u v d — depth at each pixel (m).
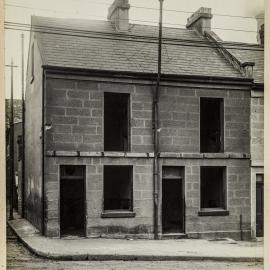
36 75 17.70
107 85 16.12
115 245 14.38
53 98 15.61
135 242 15.23
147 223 16.20
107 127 16.75
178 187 16.89
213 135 17.62
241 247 14.84
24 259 12.48
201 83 17.00
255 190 17.38
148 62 16.97
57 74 15.62
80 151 15.70
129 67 16.41
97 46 16.92
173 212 16.83
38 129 16.97
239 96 17.45
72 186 15.89
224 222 16.97
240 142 17.41
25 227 17.69
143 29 18.25
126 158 16.09
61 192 15.80
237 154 17.19
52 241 14.66
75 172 15.84
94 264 12.08
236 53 18.58
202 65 17.50
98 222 15.76
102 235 15.78
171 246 14.62
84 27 17.30
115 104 16.80
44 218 15.55
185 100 16.88
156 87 16.22
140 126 16.39
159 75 16.00
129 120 16.38
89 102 15.92
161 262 12.62
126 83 16.28
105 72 15.92
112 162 15.95
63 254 12.59
